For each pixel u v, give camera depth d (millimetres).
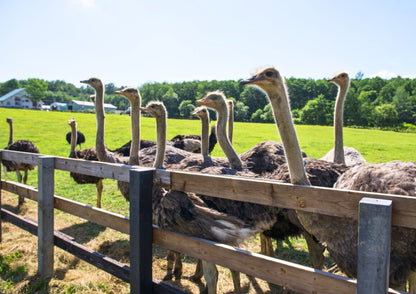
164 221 3033
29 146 8227
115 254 4832
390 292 1776
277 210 3275
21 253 4578
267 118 55906
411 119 59594
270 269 2246
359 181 2539
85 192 8305
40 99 102375
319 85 66812
